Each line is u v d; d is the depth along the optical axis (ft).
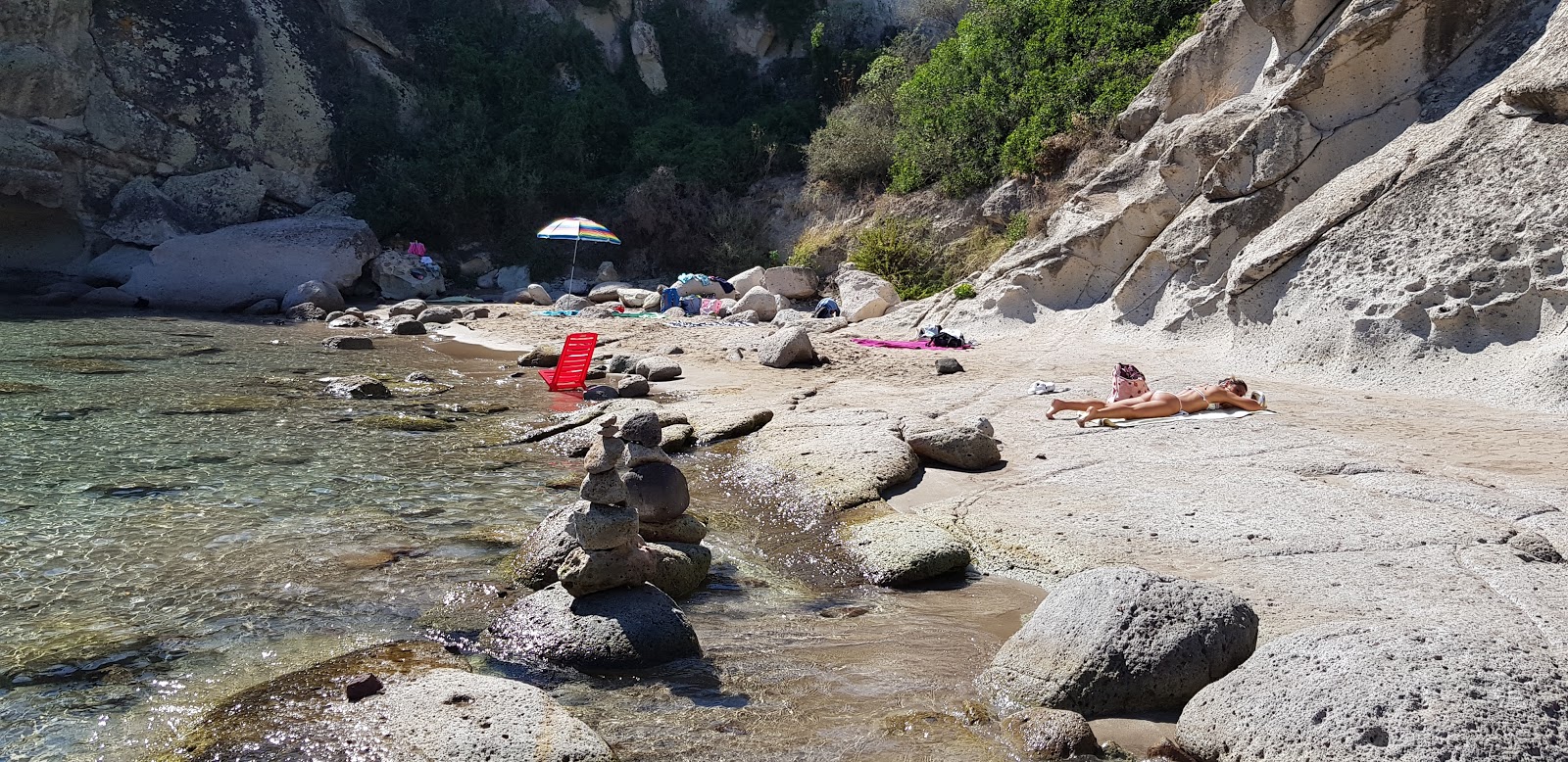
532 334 61.16
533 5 111.45
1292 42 51.29
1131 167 57.21
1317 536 19.74
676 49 113.19
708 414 33.12
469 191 95.04
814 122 98.89
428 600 17.98
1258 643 15.23
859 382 40.86
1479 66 42.19
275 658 15.43
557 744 12.14
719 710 14.07
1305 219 42.27
